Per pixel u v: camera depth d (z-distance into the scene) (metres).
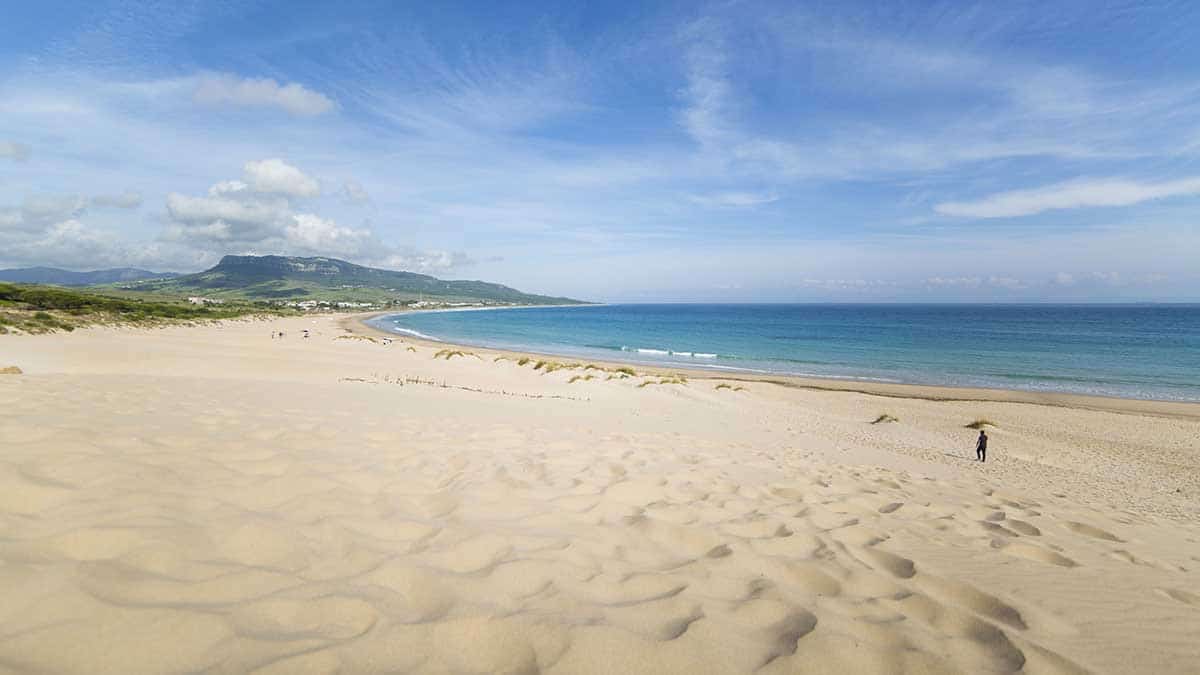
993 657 2.21
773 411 19.75
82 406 5.22
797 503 4.62
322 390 10.21
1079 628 2.54
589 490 4.40
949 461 12.21
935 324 98.56
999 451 15.18
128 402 5.84
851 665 2.08
